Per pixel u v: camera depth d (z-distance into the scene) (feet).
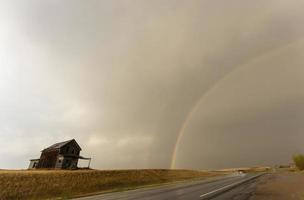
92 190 98.78
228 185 82.99
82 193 91.15
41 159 198.08
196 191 65.98
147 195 62.44
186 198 51.26
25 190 85.56
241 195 52.49
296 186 65.82
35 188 88.84
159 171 179.22
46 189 89.92
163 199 51.39
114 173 134.92
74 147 193.36
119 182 118.73
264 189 63.00
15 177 94.12
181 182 121.19
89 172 125.18
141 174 148.87
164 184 111.96
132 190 85.71
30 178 97.04
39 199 80.64
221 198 48.96
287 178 107.34
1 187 82.38
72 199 70.33
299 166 245.04
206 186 82.58
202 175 194.18
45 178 100.78
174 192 66.33
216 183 96.32
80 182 105.60
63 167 177.27
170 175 169.68
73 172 119.44
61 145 184.75
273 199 44.42
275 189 61.46
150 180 136.98
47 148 199.93
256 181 97.55
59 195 86.84
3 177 91.09
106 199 60.13
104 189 102.73
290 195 48.49
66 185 98.32
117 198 60.49
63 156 179.93
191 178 160.45
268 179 106.52
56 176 107.14
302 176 118.62
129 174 140.77
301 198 43.78
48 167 185.16
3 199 76.48
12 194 80.59
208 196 53.06
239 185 80.89
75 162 187.52
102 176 123.24
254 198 46.93
